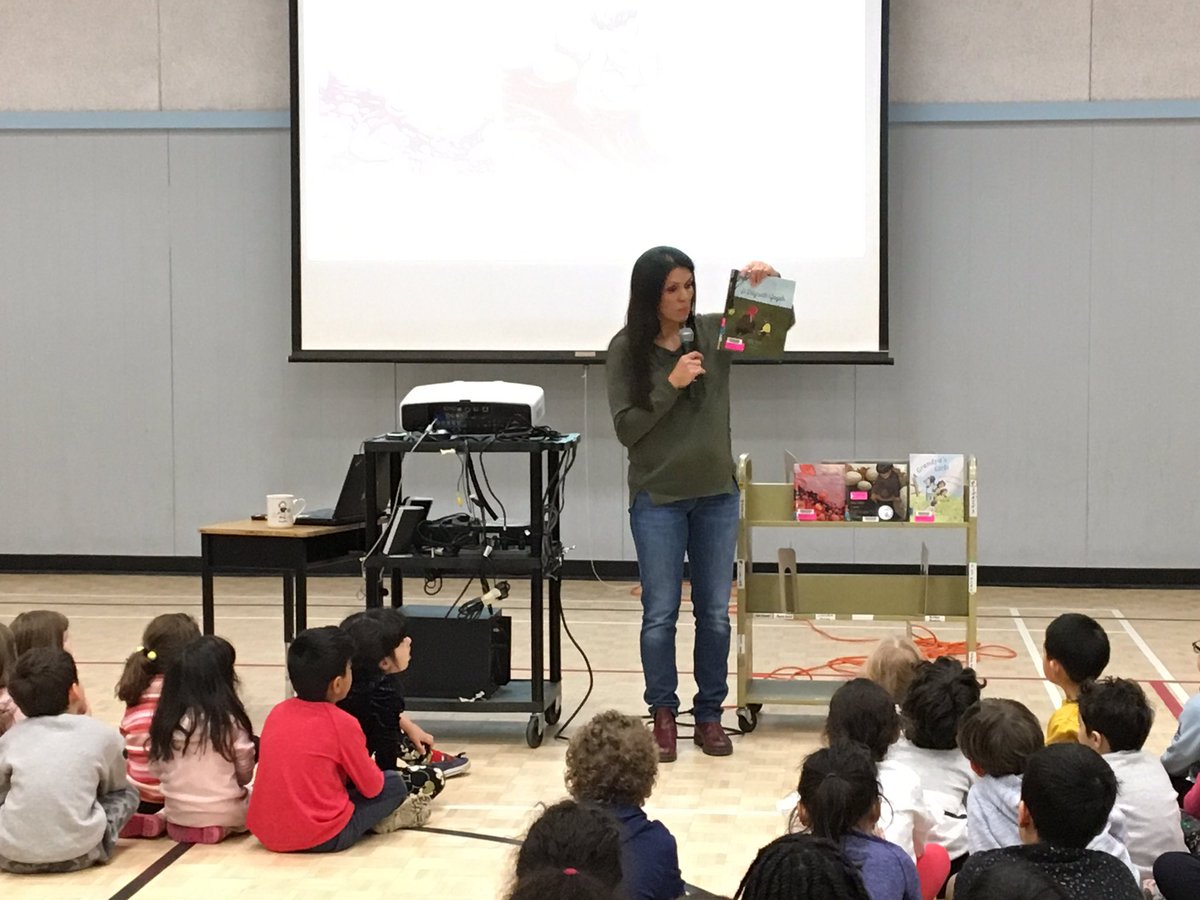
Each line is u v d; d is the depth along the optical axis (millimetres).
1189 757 3109
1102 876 2123
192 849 3398
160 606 6934
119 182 7891
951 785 2857
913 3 7355
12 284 7984
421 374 7734
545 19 7395
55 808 3195
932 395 7465
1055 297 7355
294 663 3400
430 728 4605
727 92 7301
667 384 4035
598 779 2467
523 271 7492
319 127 7516
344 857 3330
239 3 7758
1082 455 7383
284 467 7887
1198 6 7164
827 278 7285
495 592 4438
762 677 5156
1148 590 7309
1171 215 7254
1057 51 7273
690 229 7375
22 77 7895
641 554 4234
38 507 8031
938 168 7395
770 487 4594
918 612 4605
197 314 7895
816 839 1812
